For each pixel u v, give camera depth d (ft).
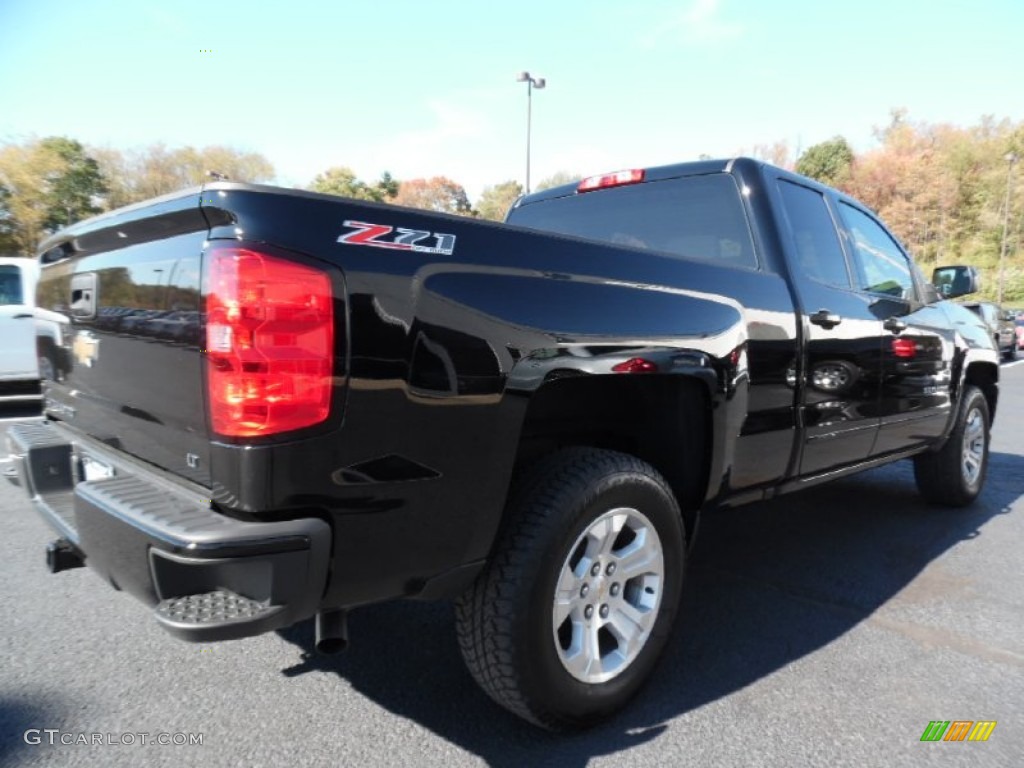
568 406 8.30
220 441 5.30
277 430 5.15
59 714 7.52
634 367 7.20
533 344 6.46
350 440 5.43
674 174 11.51
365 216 5.65
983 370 16.97
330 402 5.31
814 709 7.87
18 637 9.28
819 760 6.94
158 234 6.20
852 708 7.90
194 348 5.53
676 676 8.61
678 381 8.18
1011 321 69.00
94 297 7.43
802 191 11.52
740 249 10.60
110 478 6.54
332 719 7.52
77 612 10.05
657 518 7.77
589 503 6.90
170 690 8.05
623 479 7.25
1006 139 224.74
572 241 7.12
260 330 5.11
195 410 5.61
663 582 7.93
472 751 7.00
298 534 5.22
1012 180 204.74
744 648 9.37
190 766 6.68
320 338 5.26
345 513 5.50
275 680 8.32
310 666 8.67
